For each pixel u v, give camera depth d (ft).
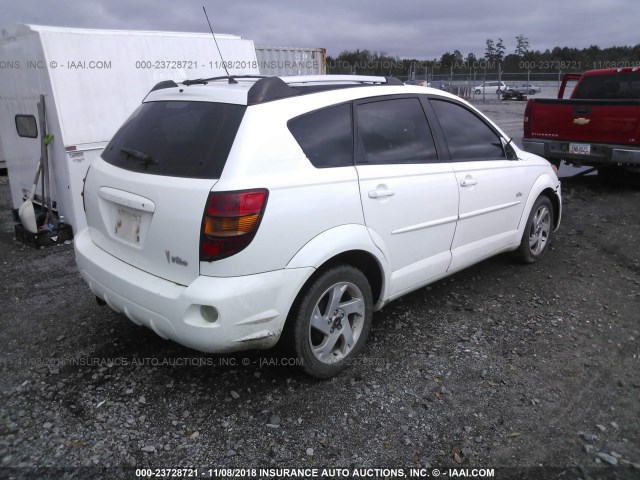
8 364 11.53
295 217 9.48
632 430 9.48
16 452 8.82
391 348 12.09
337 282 10.48
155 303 9.36
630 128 25.46
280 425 9.50
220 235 8.78
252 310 9.11
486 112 71.15
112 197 10.38
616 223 22.15
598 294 15.10
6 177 34.86
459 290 15.30
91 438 9.18
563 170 33.86
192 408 9.96
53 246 19.99
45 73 18.90
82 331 13.00
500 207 14.73
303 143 10.00
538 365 11.46
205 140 9.58
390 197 11.24
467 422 9.64
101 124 20.36
